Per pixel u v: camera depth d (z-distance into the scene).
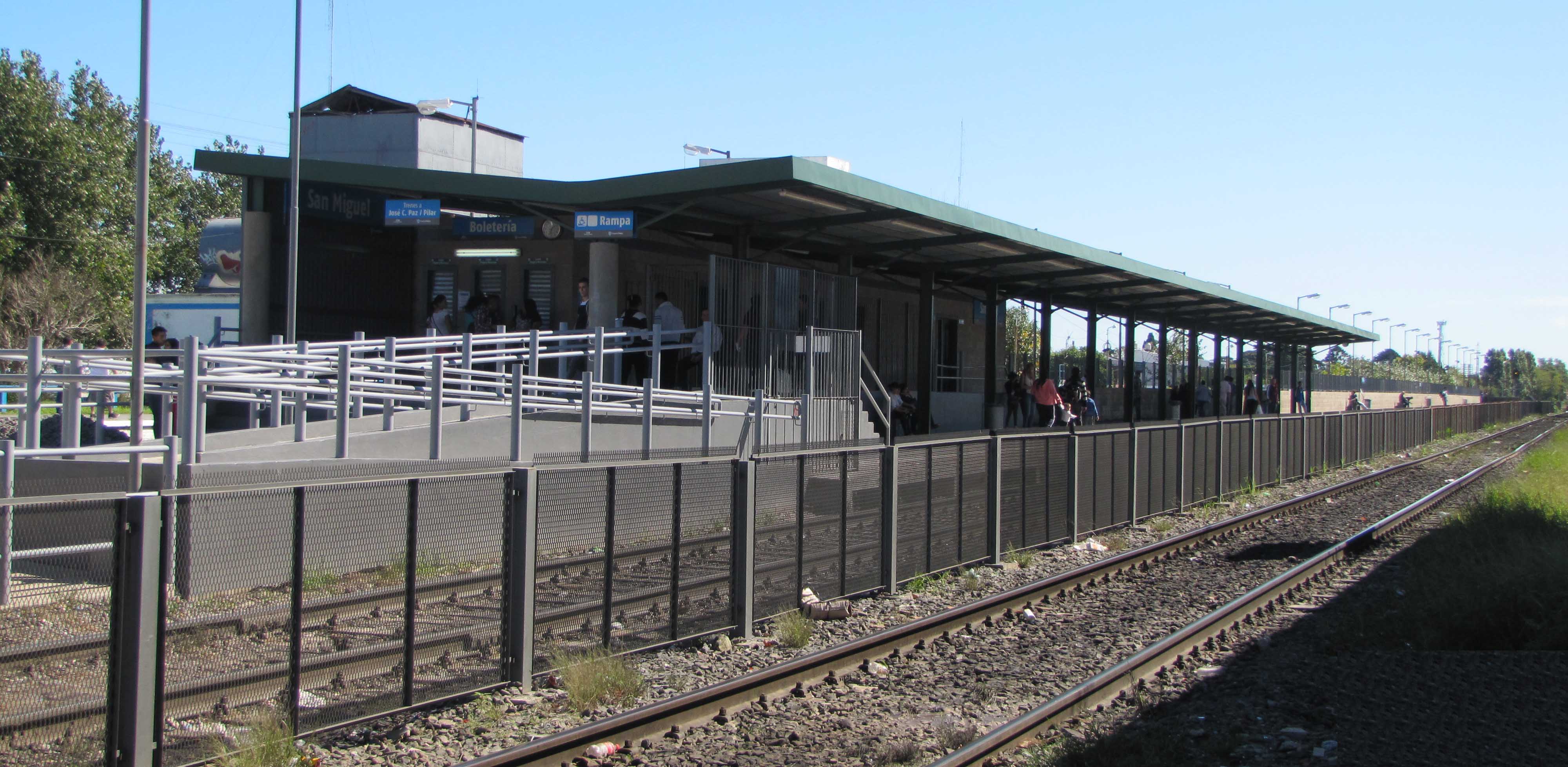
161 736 5.69
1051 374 49.09
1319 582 12.41
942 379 33.00
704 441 15.66
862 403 21.08
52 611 5.36
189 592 5.87
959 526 12.87
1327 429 28.91
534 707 7.32
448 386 16.20
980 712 7.48
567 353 16.08
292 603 6.32
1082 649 9.32
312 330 20.52
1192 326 41.81
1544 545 11.54
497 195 18.33
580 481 8.13
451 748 6.51
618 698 7.48
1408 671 8.35
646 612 8.71
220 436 11.87
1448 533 14.02
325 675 6.53
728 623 9.55
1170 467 18.97
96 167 49.47
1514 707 7.31
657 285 22.44
